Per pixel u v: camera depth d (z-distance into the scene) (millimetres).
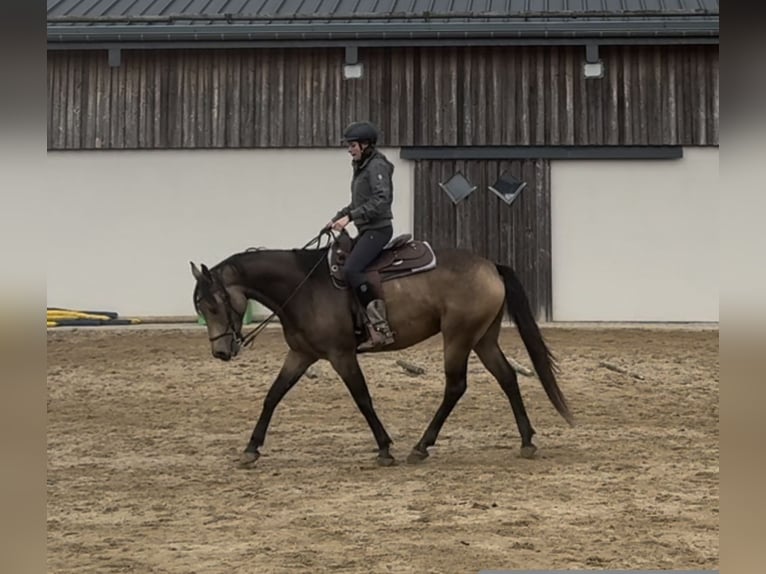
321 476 7641
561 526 6062
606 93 17938
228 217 18484
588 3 19234
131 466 8141
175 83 18516
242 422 10266
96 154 18641
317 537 5848
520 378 12727
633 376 12727
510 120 18047
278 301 7910
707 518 6250
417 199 18203
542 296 17984
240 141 18406
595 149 17922
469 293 7918
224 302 7844
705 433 9453
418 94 18172
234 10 19547
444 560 5332
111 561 5395
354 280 7746
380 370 13211
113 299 18531
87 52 18578
